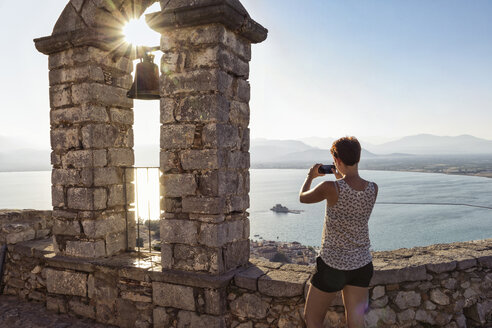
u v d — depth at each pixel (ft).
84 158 13.82
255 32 12.62
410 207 586.45
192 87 11.60
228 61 11.81
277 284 11.05
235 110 12.38
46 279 14.96
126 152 15.31
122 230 15.10
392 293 10.88
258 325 11.46
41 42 14.25
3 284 16.79
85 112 13.74
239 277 11.57
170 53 11.98
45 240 17.42
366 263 8.04
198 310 11.71
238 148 12.58
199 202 11.62
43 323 13.71
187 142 11.77
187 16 11.24
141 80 13.29
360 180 8.18
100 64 14.08
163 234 12.34
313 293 8.43
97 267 13.53
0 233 16.71
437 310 11.09
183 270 12.05
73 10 13.94
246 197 13.01
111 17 13.92
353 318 8.06
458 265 11.26
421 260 11.44
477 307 11.44
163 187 12.26
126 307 13.15
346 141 8.09
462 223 437.99
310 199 8.33
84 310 14.11
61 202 14.56
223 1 10.72
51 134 14.76
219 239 11.46
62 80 14.32
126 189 15.14
